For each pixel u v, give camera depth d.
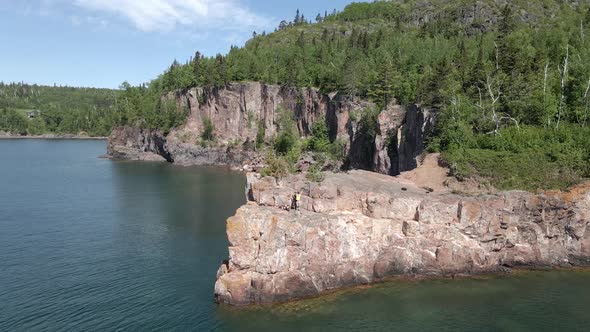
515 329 40.75
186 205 88.56
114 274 52.38
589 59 83.81
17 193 98.62
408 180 64.62
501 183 59.84
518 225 53.88
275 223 47.34
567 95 77.44
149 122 184.62
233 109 172.62
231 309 44.09
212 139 171.25
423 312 43.78
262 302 45.44
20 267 54.19
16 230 69.19
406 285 49.78
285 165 57.59
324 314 43.34
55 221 74.88
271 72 174.88
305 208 50.66
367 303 45.62
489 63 93.38
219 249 61.22
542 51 94.31
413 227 51.91
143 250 60.72
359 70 133.50
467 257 52.00
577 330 40.62
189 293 47.47
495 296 47.09
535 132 68.12
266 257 46.19
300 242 47.34
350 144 122.94
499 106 77.12
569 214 54.69
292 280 46.53
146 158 176.12
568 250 54.66
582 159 61.41
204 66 184.50
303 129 157.00
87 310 43.75
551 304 45.34
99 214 80.19
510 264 53.69
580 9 171.75
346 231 49.78
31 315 42.72
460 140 70.12
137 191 103.88
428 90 88.12
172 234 68.19
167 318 42.31
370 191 52.62
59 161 165.25
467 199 53.75
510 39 108.00
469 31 171.38
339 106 135.62
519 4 186.88
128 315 42.84
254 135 168.50
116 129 196.00
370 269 50.69
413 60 127.69
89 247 61.75
